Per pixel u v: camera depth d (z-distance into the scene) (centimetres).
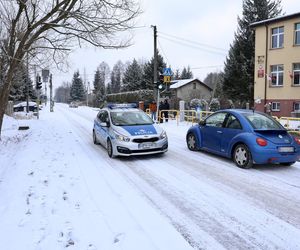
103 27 1312
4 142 1404
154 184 736
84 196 646
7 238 463
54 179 761
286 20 2872
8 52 1329
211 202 620
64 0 1245
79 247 438
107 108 1227
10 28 1442
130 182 751
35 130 1880
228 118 970
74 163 945
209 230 501
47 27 1297
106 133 1093
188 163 948
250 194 667
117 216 547
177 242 457
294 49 2825
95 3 1275
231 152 931
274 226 516
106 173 833
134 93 4731
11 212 556
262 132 865
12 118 2761
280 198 643
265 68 3070
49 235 471
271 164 938
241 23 4159
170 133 1681
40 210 566
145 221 529
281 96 2941
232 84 4156
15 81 1961
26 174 805
